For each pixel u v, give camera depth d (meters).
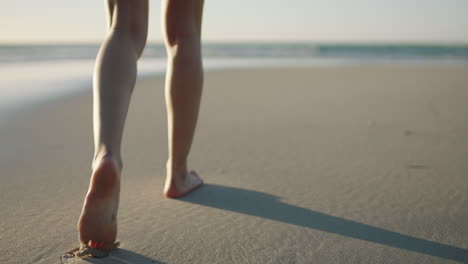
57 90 5.05
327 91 5.17
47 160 2.01
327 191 1.60
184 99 1.34
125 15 1.10
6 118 3.16
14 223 1.24
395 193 1.57
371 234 1.21
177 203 1.44
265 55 19.95
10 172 1.80
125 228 1.21
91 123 3.08
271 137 2.60
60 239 1.12
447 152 2.22
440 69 9.91
